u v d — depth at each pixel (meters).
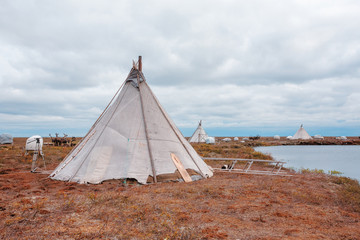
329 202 7.39
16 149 23.86
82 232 4.32
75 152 10.63
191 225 4.96
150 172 9.47
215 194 7.82
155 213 5.62
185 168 10.41
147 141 10.30
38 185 8.76
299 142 63.75
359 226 5.29
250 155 23.84
